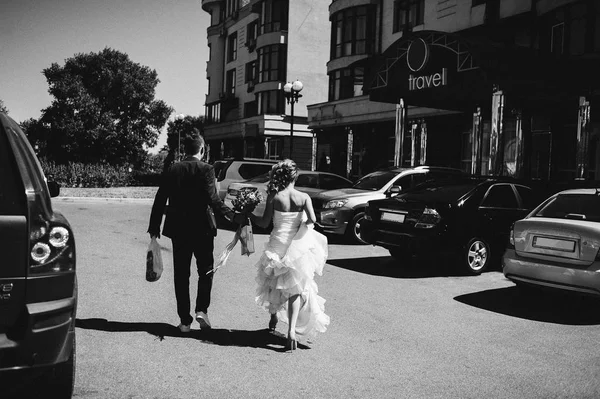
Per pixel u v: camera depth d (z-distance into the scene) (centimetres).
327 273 897
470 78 1474
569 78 1420
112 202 2200
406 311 671
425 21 2534
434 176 1334
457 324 621
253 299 698
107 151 4862
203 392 397
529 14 1905
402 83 1694
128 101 5081
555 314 684
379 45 2927
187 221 534
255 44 4556
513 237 739
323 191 1310
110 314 598
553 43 1872
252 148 4481
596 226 661
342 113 2830
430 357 502
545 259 693
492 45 1469
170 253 1032
